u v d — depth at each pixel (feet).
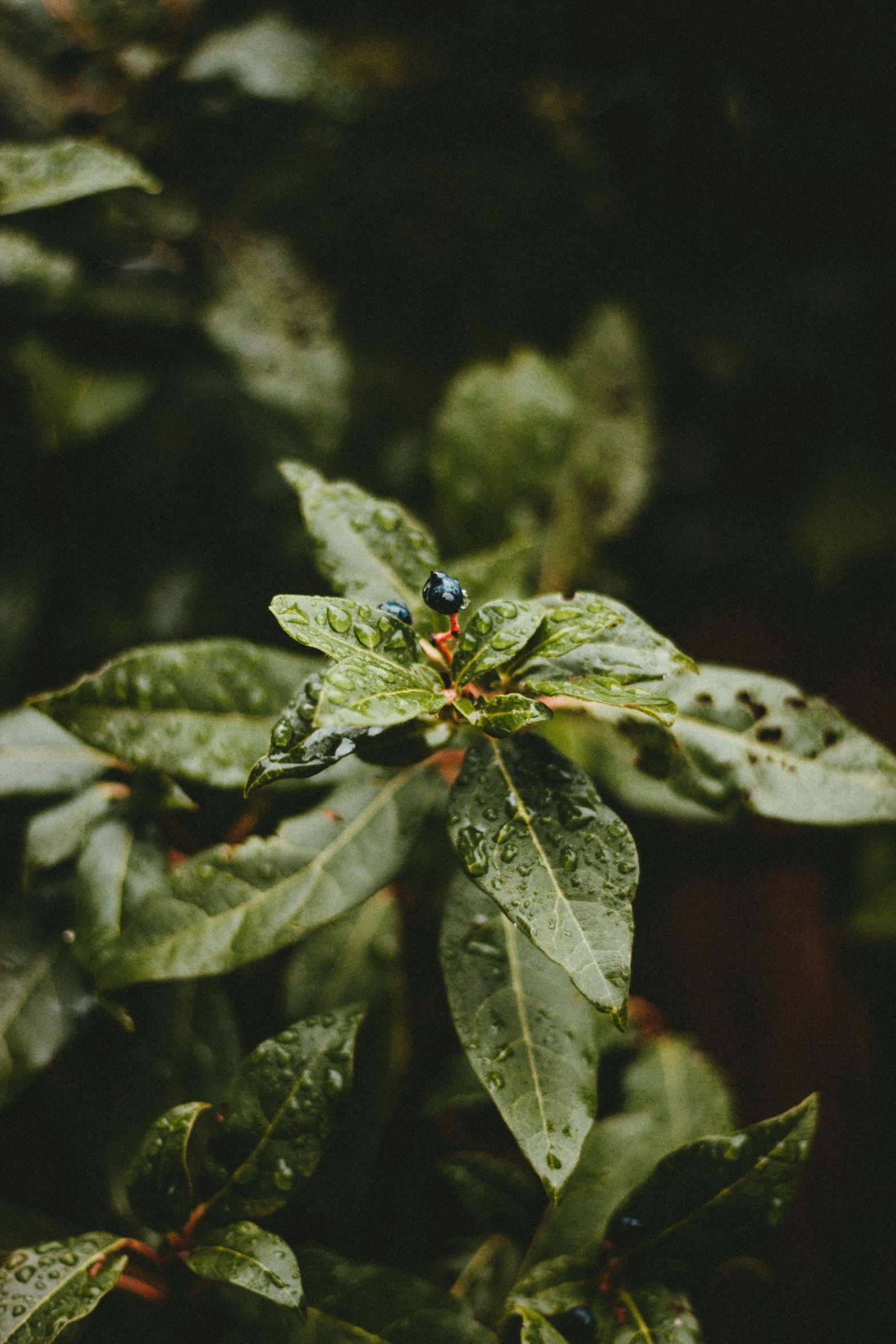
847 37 1.82
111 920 1.47
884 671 2.21
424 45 1.97
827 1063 2.06
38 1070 1.49
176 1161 1.40
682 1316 1.41
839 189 1.99
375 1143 1.54
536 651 1.37
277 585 1.85
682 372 2.12
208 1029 1.52
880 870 1.96
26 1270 1.39
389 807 1.46
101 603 1.80
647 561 2.19
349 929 1.58
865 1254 2.02
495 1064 1.40
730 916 2.04
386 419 2.02
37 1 1.77
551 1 1.90
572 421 1.65
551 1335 1.39
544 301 2.07
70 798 1.52
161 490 1.83
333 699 1.29
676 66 1.90
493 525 1.64
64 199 1.49
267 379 1.82
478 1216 1.53
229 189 1.90
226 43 1.80
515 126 1.97
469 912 1.44
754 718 1.44
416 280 2.03
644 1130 1.55
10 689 1.76
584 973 1.32
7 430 1.73
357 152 1.93
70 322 1.76
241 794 1.53
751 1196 1.41
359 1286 1.44
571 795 1.37
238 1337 1.43
